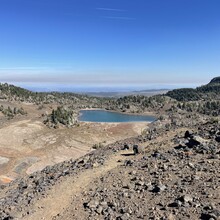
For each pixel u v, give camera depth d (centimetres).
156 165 2577
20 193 2803
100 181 2480
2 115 18488
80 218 1941
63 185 2562
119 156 3250
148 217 1764
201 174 2209
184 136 3556
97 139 12962
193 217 1662
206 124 4156
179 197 1886
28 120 16262
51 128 14438
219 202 1766
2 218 2195
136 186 2228
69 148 11338
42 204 2281
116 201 2045
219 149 2711
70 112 16512
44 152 10625
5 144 11381
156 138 3872
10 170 8250
